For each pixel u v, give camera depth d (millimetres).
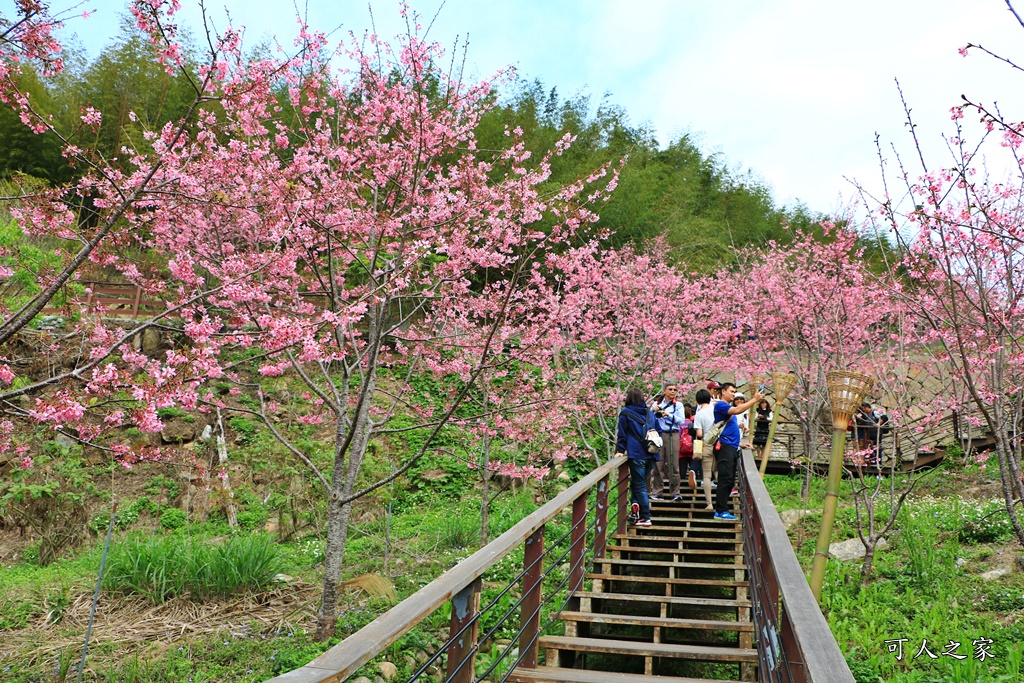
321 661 1792
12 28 4922
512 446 12500
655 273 15453
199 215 6953
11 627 7117
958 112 6051
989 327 6316
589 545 6887
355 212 7629
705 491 9070
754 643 5102
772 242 16609
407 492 12695
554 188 9797
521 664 4473
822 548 6582
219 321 5828
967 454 12484
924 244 6918
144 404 5027
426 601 2430
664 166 26969
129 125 13117
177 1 5102
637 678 4262
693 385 15578
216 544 9742
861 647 6914
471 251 8336
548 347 11391
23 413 5055
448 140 8453
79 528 10961
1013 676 6004
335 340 7594
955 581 8367
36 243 9242
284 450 12320
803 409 15000
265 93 6719
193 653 6418
